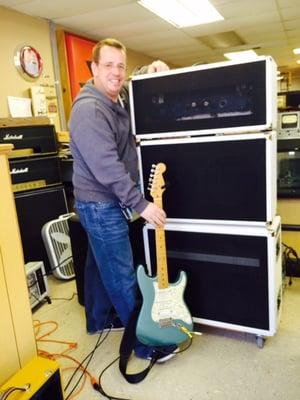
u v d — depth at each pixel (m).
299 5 3.71
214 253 1.67
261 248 1.56
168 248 1.76
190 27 4.36
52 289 2.54
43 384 1.14
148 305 1.62
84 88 1.59
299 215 2.18
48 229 2.61
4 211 1.24
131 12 3.58
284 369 1.55
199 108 1.57
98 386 1.52
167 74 1.58
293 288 2.21
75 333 1.96
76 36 3.95
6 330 1.27
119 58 1.52
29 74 3.31
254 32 4.83
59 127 3.72
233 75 1.46
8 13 3.11
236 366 1.59
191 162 1.62
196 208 1.66
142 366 1.64
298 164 2.13
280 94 2.27
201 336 1.82
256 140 1.48
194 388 1.48
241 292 1.66
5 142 2.56
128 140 1.68
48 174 2.81
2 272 1.24
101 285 1.92
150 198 1.76
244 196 1.55
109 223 1.61
